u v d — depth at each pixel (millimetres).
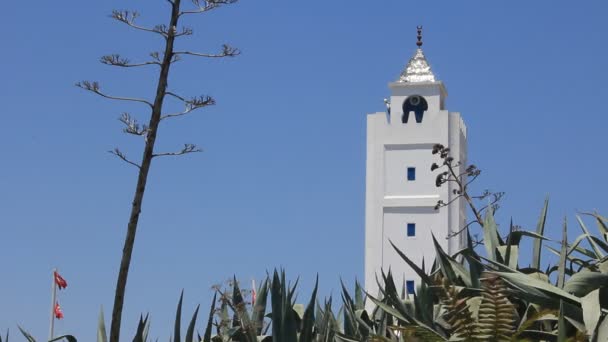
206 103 14812
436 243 12562
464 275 12445
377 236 101750
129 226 14219
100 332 14930
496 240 13047
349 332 13859
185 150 14656
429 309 11977
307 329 13312
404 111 104938
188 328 14359
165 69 15102
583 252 12641
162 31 15125
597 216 12484
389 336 13242
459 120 103875
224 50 15266
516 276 10609
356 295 15664
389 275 12203
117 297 13914
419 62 107000
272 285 13250
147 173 14508
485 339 9930
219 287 14461
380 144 103938
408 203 101625
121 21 15094
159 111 14828
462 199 101750
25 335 13906
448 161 18500
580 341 9656
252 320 14820
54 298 37688
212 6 15438
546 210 12562
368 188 102875
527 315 11070
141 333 14312
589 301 10102
